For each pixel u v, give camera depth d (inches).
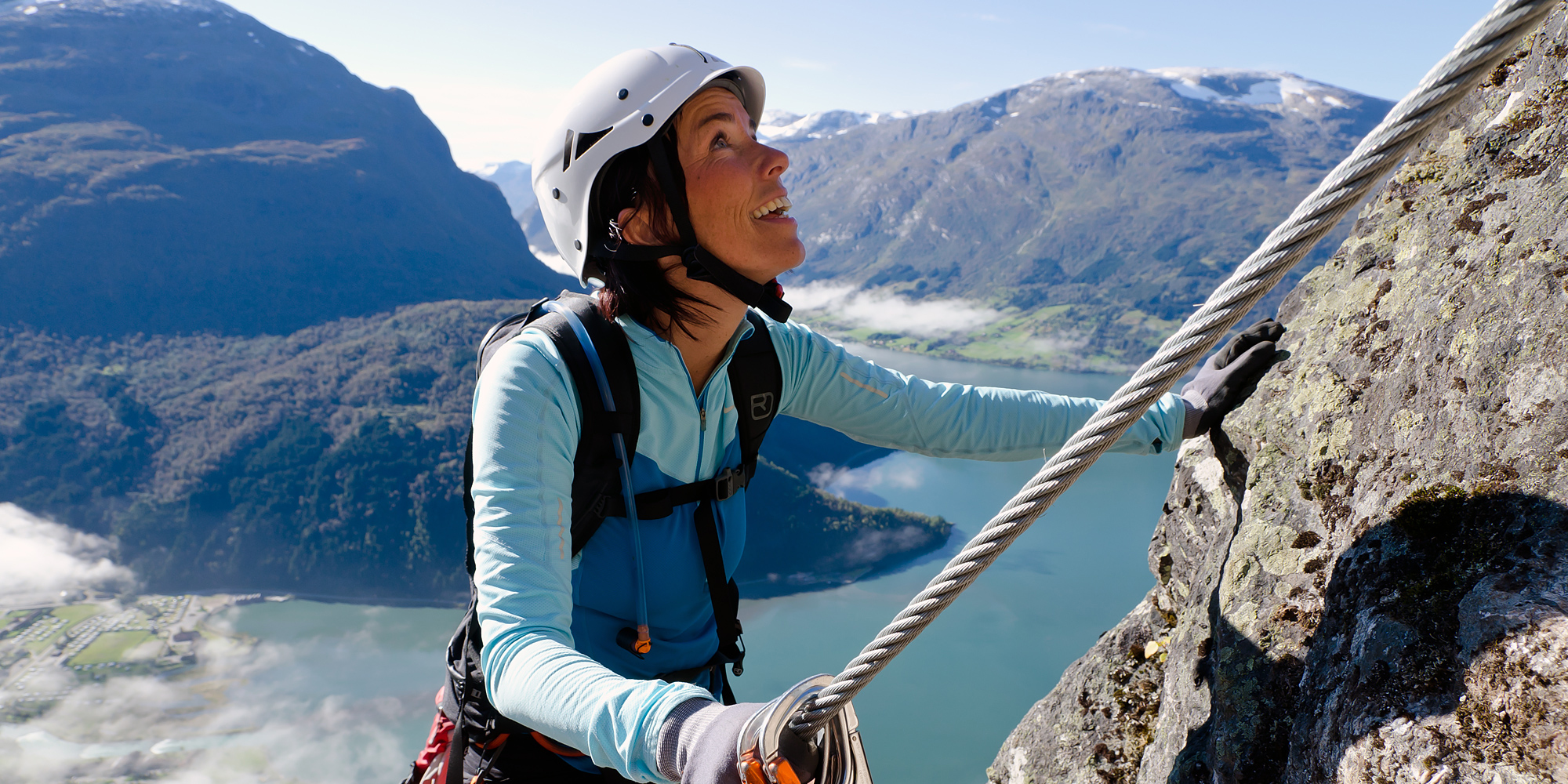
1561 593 41.1
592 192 66.0
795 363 77.4
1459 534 50.5
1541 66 66.6
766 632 4923.7
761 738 40.5
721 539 71.1
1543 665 39.2
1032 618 5000.0
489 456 55.2
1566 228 54.2
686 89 63.5
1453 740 41.9
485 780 65.8
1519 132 65.9
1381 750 45.3
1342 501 66.5
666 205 64.4
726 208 63.3
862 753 47.7
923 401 81.5
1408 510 54.9
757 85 68.6
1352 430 68.9
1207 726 72.5
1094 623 4928.6
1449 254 67.1
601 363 61.5
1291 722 59.9
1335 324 78.7
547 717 45.4
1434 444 56.7
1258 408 81.7
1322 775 50.5
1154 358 41.1
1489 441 51.6
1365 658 50.7
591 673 46.1
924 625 43.8
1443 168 74.8
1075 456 42.0
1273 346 84.5
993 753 3703.3
